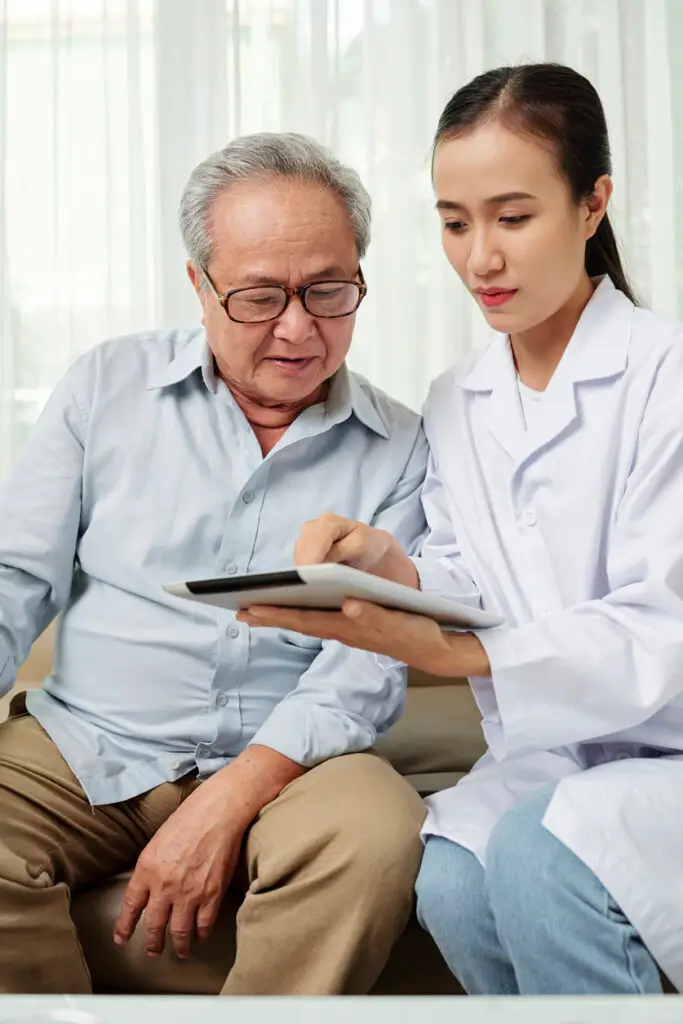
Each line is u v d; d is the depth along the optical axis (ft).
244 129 9.45
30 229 9.50
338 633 4.13
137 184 9.36
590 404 4.66
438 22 9.37
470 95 4.44
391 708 4.93
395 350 9.60
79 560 5.17
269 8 9.37
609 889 3.73
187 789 4.89
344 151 9.55
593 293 4.86
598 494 4.53
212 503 5.05
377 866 4.11
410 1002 2.99
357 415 5.20
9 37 9.41
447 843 4.19
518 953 3.80
